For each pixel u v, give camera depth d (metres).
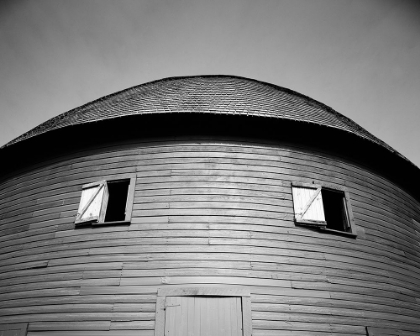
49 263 8.30
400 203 10.92
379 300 8.30
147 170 8.92
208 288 7.23
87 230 8.40
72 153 9.95
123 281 7.51
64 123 10.69
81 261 8.01
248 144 9.30
